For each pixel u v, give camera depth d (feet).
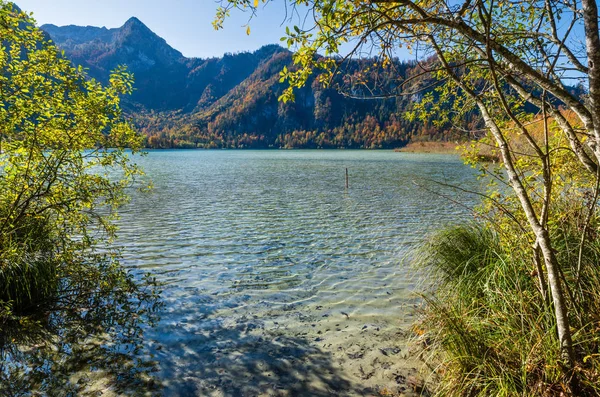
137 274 27.25
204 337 17.85
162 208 57.47
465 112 14.49
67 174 21.16
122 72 21.90
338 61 10.47
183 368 15.28
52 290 21.49
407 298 22.13
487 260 17.56
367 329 18.43
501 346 11.92
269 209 56.70
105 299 22.08
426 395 13.30
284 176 118.52
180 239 38.09
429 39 11.09
